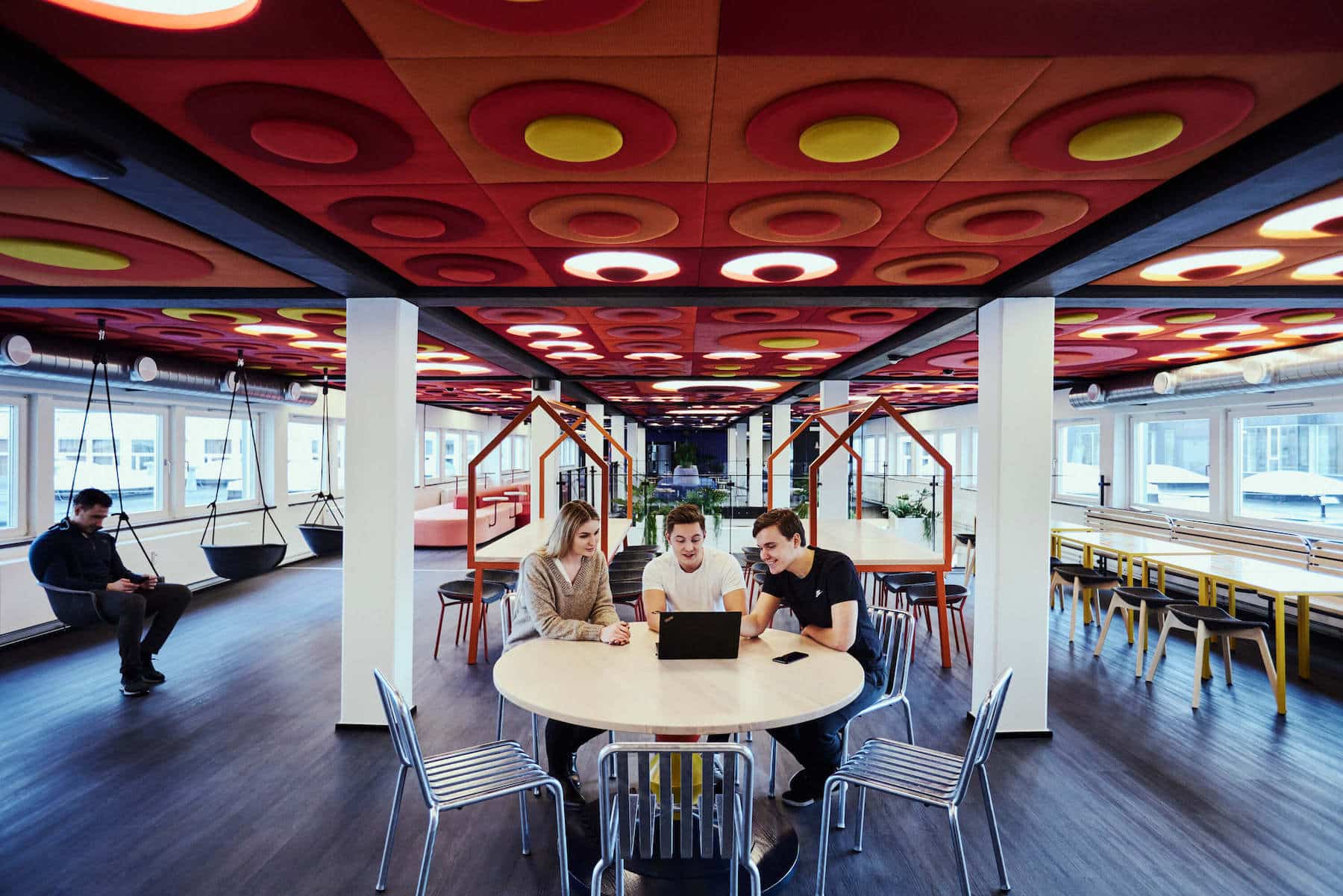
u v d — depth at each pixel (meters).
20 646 5.58
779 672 2.46
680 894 2.38
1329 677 4.94
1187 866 2.62
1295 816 2.98
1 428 5.86
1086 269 3.23
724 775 1.77
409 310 4.07
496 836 2.80
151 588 4.77
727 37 1.52
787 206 2.62
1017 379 3.85
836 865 2.62
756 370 8.23
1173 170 2.29
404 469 4.01
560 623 2.87
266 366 7.84
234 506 8.66
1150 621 6.56
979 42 1.54
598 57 1.61
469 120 1.90
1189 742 3.78
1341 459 6.34
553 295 3.99
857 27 1.49
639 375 8.56
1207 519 7.68
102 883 2.49
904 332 5.66
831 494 9.05
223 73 1.68
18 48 1.57
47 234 2.89
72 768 3.42
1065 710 4.27
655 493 10.97
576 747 3.01
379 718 3.91
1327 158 1.98
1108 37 1.52
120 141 1.86
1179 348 6.33
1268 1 1.39
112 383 5.92
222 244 3.02
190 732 3.88
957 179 2.37
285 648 5.58
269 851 2.70
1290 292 3.86
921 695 4.50
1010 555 3.87
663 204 2.60
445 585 5.50
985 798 2.41
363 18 1.44
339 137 2.01
